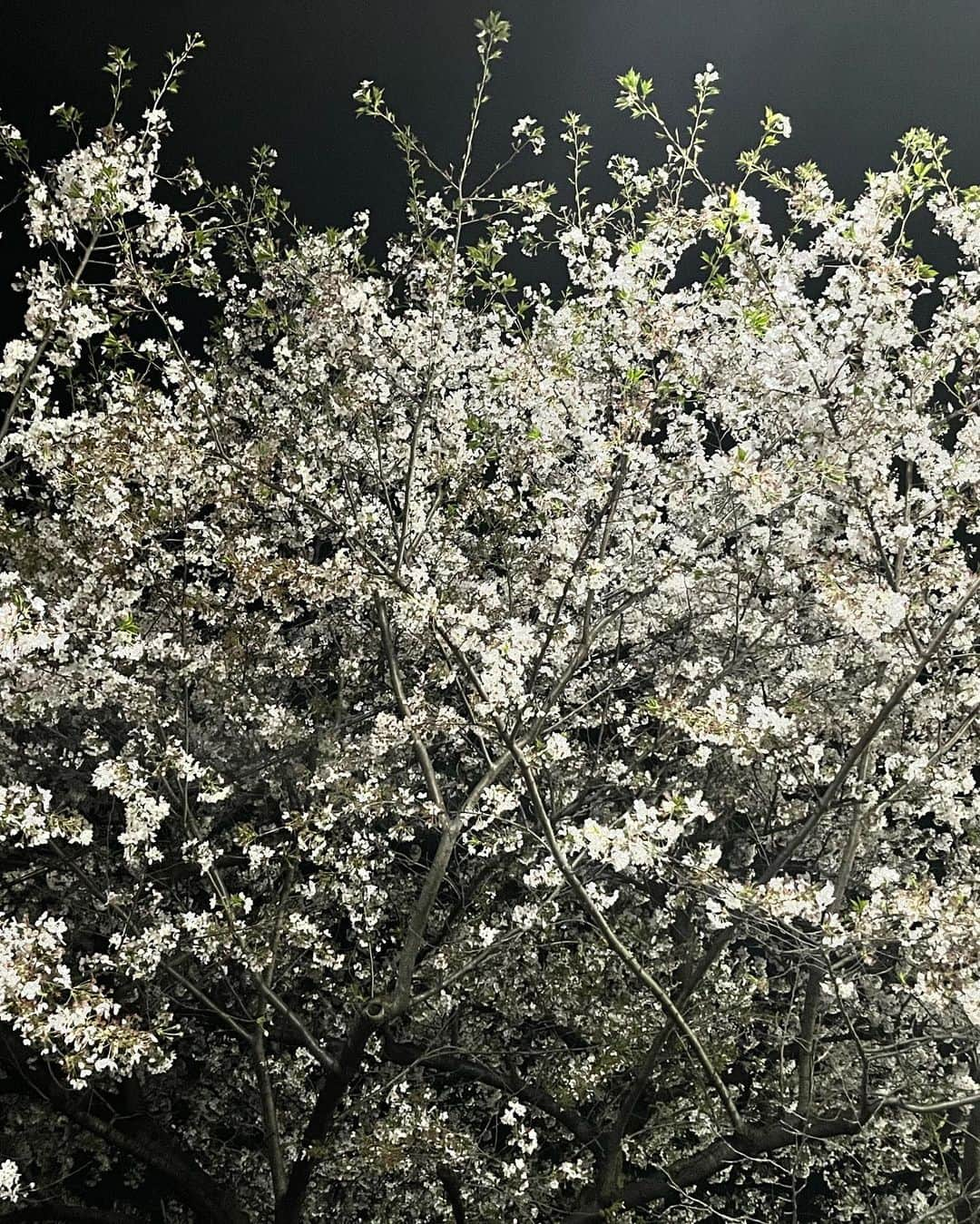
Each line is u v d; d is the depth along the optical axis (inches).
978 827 235.1
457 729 230.2
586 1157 290.4
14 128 198.2
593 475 224.1
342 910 281.1
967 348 202.7
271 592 224.8
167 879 246.8
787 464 197.9
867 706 221.6
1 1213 263.3
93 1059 155.5
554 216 230.2
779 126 190.9
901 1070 255.0
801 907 175.8
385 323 227.5
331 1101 221.1
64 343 195.3
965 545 218.8
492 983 277.4
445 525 253.6
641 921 284.8
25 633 161.0
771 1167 279.0
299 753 263.6
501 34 222.4
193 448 207.5
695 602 255.0
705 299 210.8
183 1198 271.4
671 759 282.2
